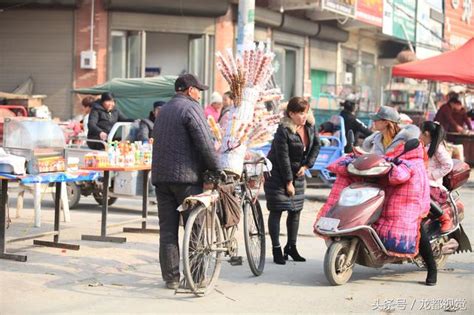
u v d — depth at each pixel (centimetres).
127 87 1720
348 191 843
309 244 1109
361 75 3316
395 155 868
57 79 2219
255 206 898
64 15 2208
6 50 2247
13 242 974
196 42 2312
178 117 794
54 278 847
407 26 3203
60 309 727
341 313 734
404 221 836
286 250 987
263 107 884
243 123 858
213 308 742
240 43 1619
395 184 834
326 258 833
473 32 3991
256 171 896
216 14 2278
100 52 2206
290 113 942
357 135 1695
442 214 911
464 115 2212
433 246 920
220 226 820
